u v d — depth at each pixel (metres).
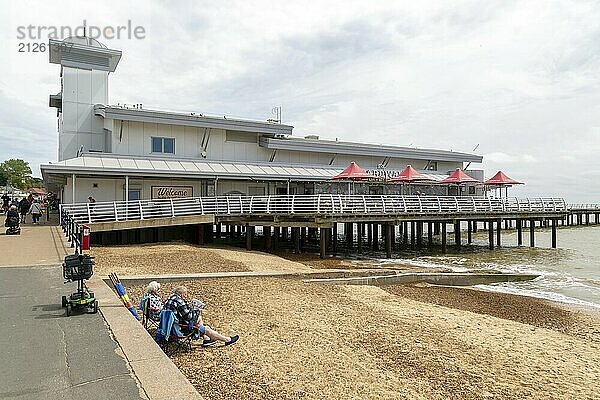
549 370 8.36
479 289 17.55
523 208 32.44
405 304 13.10
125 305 8.05
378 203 25.33
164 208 23.16
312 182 32.19
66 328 6.77
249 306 10.65
